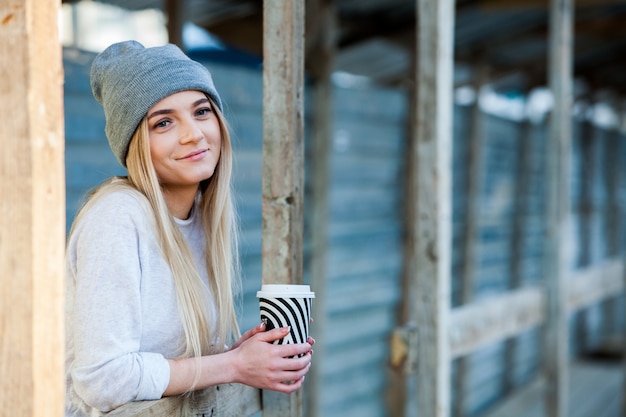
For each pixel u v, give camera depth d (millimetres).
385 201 5160
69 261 1337
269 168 1744
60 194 1052
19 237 1017
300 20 1748
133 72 1339
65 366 1359
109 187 1374
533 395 6328
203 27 4375
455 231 5758
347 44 4879
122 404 1285
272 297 1455
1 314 1030
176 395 1398
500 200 6480
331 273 4730
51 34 1032
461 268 5859
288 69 1722
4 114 1016
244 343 1421
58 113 1047
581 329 8258
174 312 1384
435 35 2658
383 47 5195
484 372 6395
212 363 1372
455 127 5648
